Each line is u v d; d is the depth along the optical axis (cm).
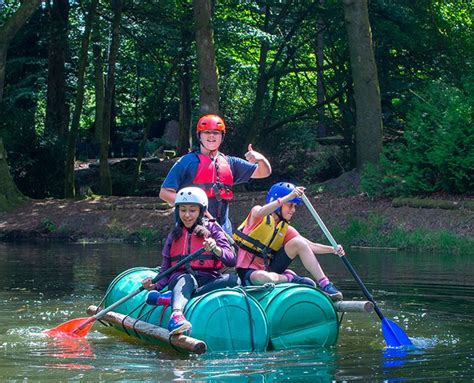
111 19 2417
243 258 710
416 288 987
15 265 1267
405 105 2359
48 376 540
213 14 2278
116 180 2639
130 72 3028
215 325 625
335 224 1692
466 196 1666
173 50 2492
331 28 2388
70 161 2219
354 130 2425
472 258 1352
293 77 2916
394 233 1590
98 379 530
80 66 2216
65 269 1209
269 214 703
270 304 649
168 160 3062
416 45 2284
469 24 2306
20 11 2036
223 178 745
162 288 675
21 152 2333
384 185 1762
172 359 600
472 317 793
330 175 2497
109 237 1848
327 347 653
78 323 706
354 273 700
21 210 2027
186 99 3044
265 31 2402
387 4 2250
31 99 2656
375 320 787
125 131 3769
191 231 669
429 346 655
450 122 1684
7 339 687
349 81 2392
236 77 2852
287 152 2653
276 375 542
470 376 538
